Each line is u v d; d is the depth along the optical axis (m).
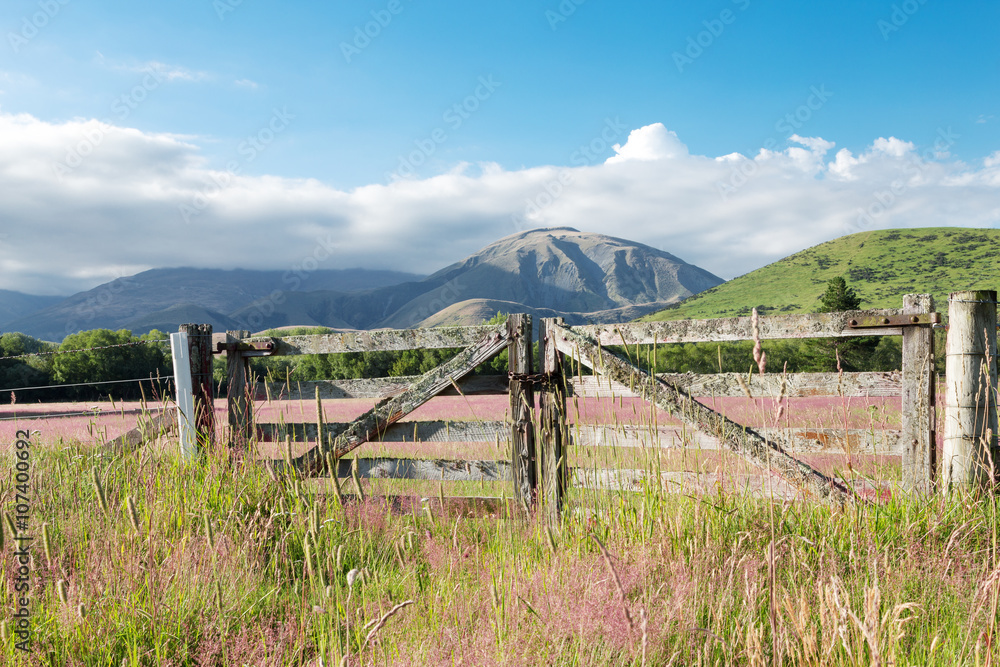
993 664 2.23
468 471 5.07
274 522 4.10
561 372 5.07
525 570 3.29
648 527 3.68
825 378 4.57
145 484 4.14
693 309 148.12
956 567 3.13
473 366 5.16
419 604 3.00
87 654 2.78
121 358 40.97
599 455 4.54
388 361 40.41
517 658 2.49
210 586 3.25
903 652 2.28
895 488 4.14
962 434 4.28
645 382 4.71
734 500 3.79
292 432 5.47
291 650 2.79
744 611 2.72
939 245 151.00
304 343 5.70
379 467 5.25
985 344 4.29
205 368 5.84
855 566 3.05
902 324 4.46
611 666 2.50
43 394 38.72
